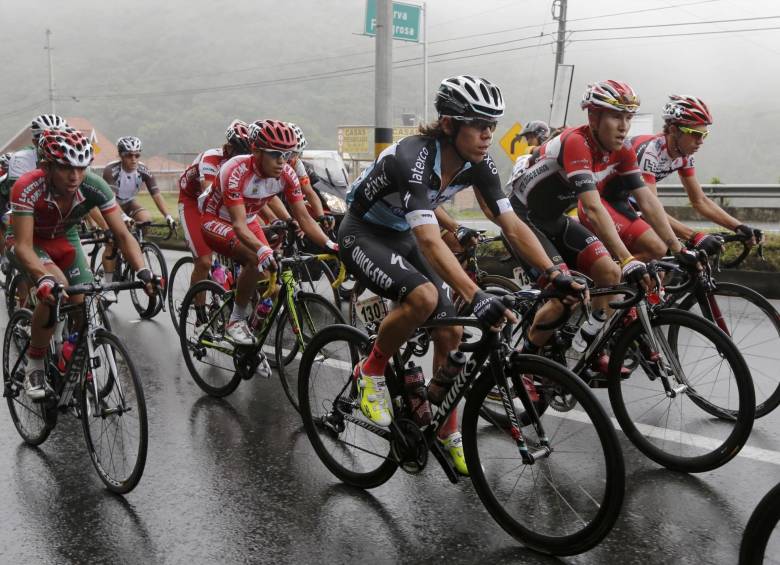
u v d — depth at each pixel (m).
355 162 33.34
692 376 3.44
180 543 2.64
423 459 2.77
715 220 4.10
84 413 3.18
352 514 2.83
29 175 3.27
